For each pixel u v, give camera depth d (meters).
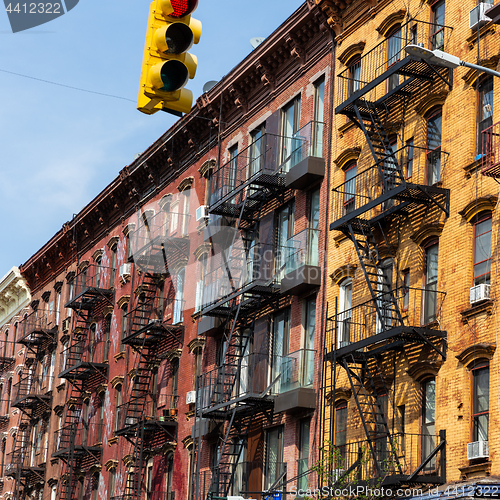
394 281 24.67
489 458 19.73
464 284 21.64
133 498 38.22
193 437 32.06
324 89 30.67
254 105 34.94
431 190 22.91
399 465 21.94
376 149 26.69
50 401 52.00
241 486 30.73
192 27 8.73
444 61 16.45
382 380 23.91
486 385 20.52
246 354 32.47
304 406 27.22
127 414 40.72
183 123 39.03
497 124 20.86
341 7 29.91
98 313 47.66
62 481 47.56
